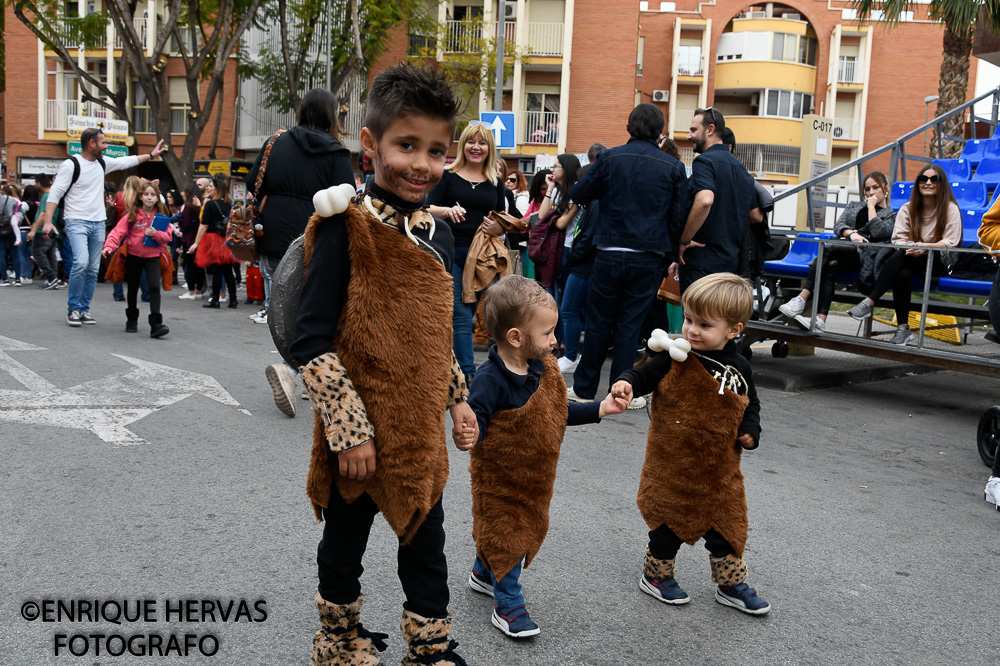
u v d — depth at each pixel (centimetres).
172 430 515
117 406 563
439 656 231
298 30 2833
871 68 4150
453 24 3166
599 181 611
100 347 784
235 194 2728
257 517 378
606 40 3197
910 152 4134
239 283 1546
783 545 388
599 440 555
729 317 307
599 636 294
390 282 214
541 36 3169
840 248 760
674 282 718
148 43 3262
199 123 2158
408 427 215
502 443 288
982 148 955
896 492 481
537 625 297
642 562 358
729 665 278
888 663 285
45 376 641
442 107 214
